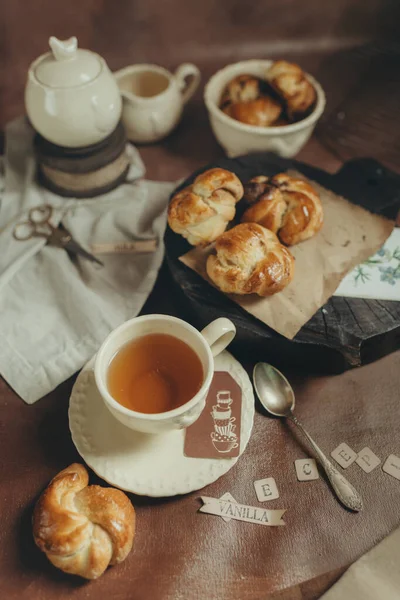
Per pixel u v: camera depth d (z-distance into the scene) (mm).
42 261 702
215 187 637
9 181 773
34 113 685
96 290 689
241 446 575
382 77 903
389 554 545
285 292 627
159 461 566
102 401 591
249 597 537
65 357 648
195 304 623
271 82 749
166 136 834
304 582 544
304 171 726
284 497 582
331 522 570
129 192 756
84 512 536
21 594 534
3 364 643
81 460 596
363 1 882
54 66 671
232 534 564
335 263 650
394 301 632
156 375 574
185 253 652
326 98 881
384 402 635
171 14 875
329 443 611
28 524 564
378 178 725
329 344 603
